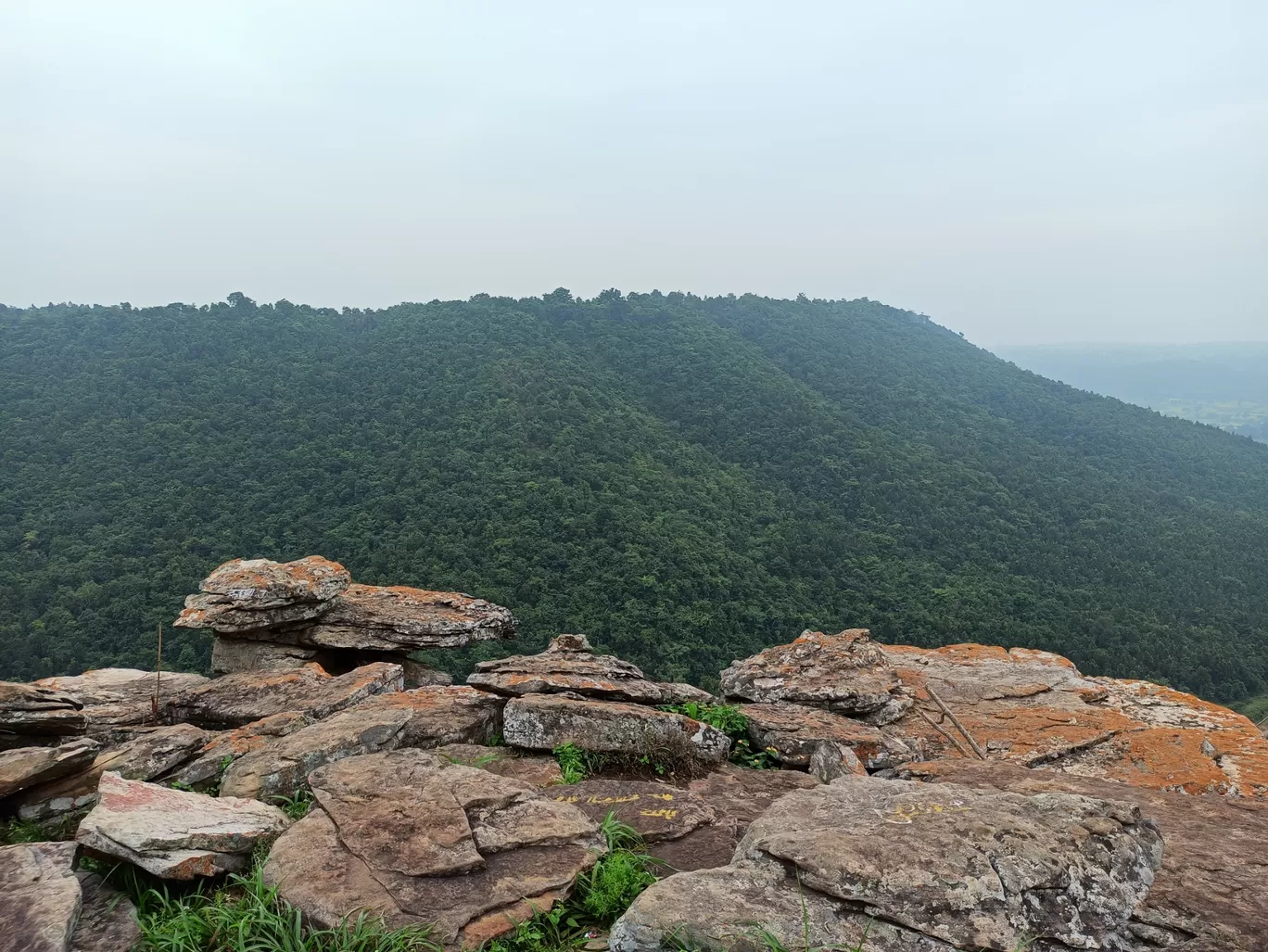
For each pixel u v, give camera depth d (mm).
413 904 3557
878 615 52250
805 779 6738
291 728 6734
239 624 9719
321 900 3533
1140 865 3580
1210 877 3924
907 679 10062
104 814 4160
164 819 4207
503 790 4684
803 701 8820
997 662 10766
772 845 3613
